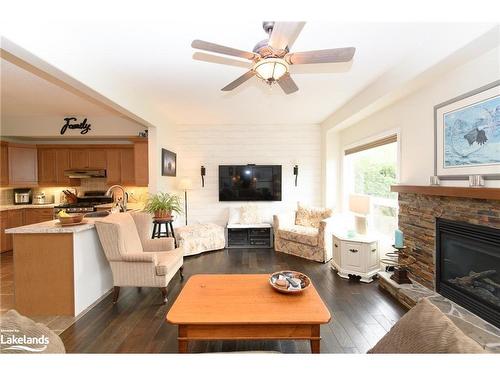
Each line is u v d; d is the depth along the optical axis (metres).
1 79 2.92
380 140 3.40
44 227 2.35
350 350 1.87
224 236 4.67
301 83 3.05
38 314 2.34
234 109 4.14
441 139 2.31
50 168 4.95
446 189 2.11
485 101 1.89
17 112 4.32
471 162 2.02
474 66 1.98
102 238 2.55
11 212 4.41
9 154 4.61
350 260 3.20
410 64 2.35
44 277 2.35
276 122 5.10
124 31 1.89
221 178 5.06
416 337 1.01
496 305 1.86
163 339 2.01
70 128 4.56
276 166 5.07
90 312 2.43
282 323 1.55
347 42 2.12
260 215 4.96
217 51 1.63
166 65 2.49
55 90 3.27
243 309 1.69
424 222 2.54
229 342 1.98
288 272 2.18
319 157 5.18
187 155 5.15
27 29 1.62
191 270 3.53
